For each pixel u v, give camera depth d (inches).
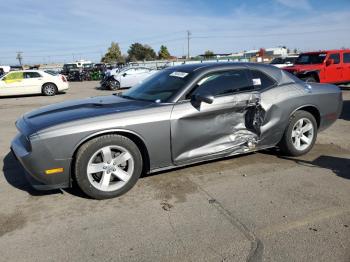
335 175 167.5
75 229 122.7
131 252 108.1
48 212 136.0
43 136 133.5
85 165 139.5
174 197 146.6
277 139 187.0
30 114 163.0
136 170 150.0
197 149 163.8
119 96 187.3
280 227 120.1
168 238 115.3
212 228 120.6
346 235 114.2
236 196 146.0
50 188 139.8
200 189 154.0
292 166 181.0
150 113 149.9
